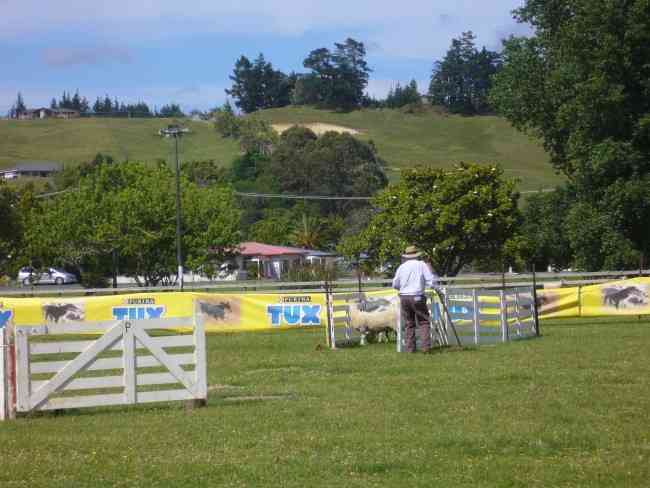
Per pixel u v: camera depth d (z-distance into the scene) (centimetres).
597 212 4103
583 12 4050
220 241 6359
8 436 1040
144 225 6250
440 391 1323
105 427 1096
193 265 6281
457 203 4384
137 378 1216
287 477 848
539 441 980
